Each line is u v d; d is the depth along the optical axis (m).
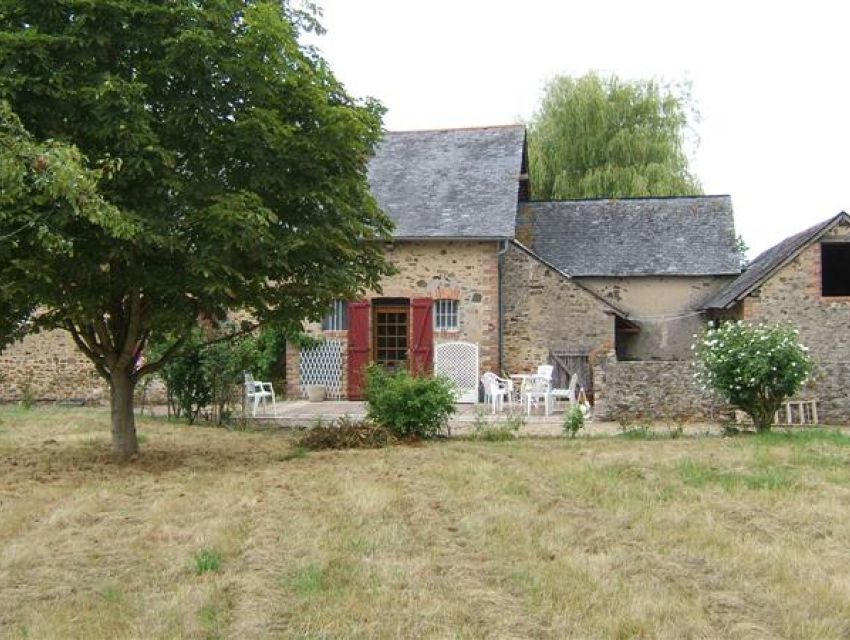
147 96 9.72
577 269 23.55
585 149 32.62
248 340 16.67
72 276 9.27
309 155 10.18
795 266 20.31
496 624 4.88
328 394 21.34
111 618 5.03
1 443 12.86
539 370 18.67
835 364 16.06
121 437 11.48
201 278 9.43
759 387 13.68
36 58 8.86
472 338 20.83
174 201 9.48
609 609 5.15
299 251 10.32
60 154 6.99
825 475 9.80
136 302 10.88
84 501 8.37
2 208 7.94
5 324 10.45
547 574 5.84
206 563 6.05
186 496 8.66
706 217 24.88
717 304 21.52
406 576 5.78
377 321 21.55
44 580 5.81
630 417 16.28
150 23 9.56
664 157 32.16
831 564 6.19
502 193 21.81
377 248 11.96
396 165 23.84
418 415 13.54
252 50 9.77
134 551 6.53
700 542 6.74
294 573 5.84
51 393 21.34
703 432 14.38
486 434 13.88
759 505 8.22
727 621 5.01
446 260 20.97
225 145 9.88
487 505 8.12
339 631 4.77
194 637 4.72
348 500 8.39
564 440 13.54
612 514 7.75
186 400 15.85
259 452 12.28
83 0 9.05
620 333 23.66
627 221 25.20
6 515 7.74
